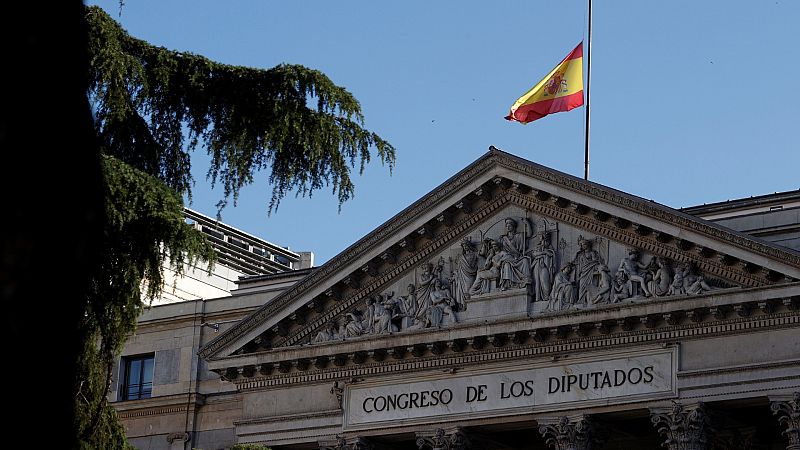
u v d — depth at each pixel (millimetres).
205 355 60031
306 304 58031
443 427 54594
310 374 58469
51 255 8266
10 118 8047
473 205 55188
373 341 56219
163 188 37562
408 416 55562
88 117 8742
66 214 8391
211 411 67875
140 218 37062
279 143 39906
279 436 58625
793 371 48375
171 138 40000
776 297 48312
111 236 36188
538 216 54250
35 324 8180
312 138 40156
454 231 55750
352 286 57500
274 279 69625
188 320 69562
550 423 52281
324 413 57719
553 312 52500
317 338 58281
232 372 59812
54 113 8305
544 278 53344
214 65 40062
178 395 68188
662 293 50750
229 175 40188
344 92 41219
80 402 36938
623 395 51094
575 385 52188
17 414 8086
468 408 54250
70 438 8914
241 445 50656
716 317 49719
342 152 40938
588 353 52281
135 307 38438
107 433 38094
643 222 51000
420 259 56500
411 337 55219
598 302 52000
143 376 70438
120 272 36812
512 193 54375
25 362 8125
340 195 41188
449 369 55125
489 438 55688
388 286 57281
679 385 50156
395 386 56375
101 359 38250
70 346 8688
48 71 8266
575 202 52344
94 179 8719
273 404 59344
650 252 51719
